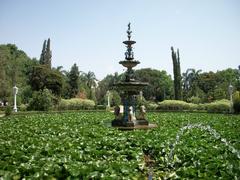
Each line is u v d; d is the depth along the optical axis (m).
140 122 20.30
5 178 7.07
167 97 90.06
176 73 55.38
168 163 9.30
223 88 67.38
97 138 12.73
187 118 25.94
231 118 25.50
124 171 7.97
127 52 21.81
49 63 78.06
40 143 11.13
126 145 11.63
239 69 67.25
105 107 53.06
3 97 53.25
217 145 10.83
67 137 12.96
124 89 20.64
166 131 15.16
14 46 101.19
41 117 26.67
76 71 72.62
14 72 72.25
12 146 10.53
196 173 7.71
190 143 11.16
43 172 7.42
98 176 7.36
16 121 22.33
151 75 93.56
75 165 7.95
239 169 7.59
